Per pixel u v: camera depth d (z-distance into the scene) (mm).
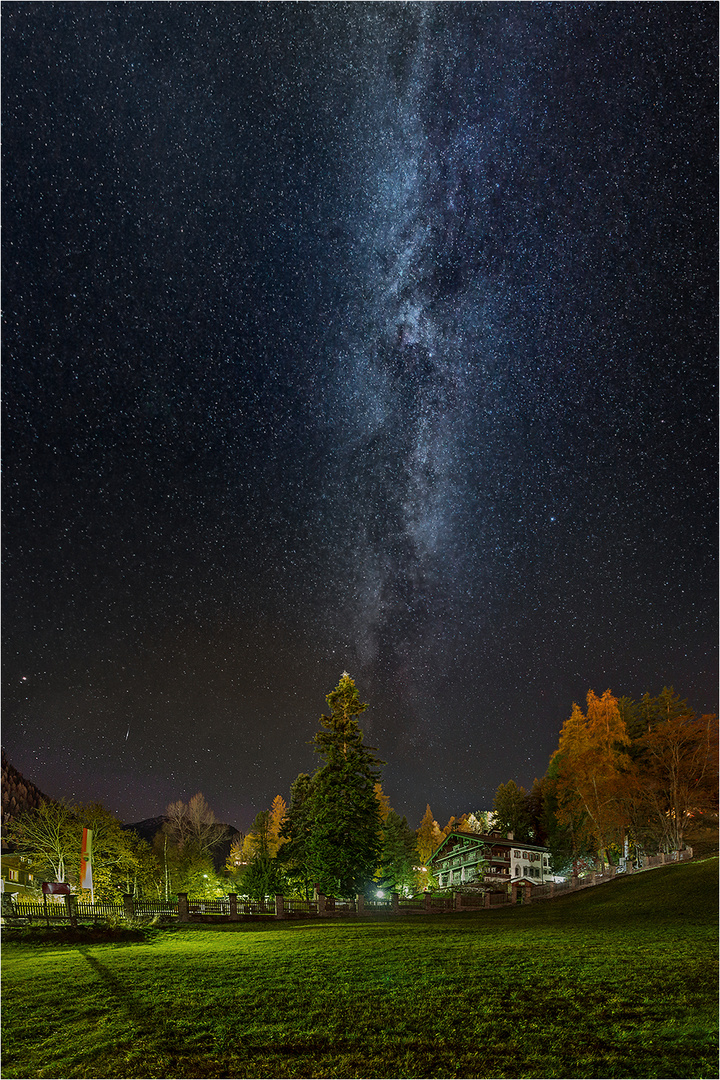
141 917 27859
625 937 17531
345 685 46188
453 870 82812
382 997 10859
